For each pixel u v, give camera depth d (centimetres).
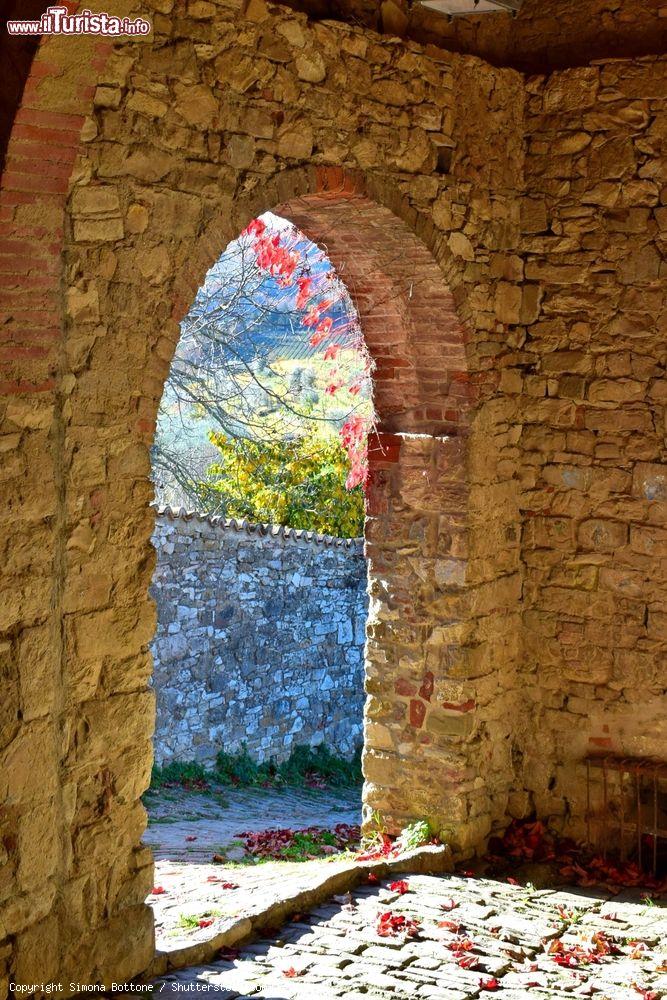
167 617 1005
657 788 634
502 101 632
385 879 602
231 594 1067
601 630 648
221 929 506
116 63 428
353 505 1290
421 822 639
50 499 418
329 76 524
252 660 1091
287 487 1242
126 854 459
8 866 409
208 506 1199
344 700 1198
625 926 552
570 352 648
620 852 640
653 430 629
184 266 462
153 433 458
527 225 653
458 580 627
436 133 588
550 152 645
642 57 621
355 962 495
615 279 634
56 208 399
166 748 1008
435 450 632
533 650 669
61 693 428
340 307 677
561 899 589
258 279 741
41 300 405
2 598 402
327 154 526
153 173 446
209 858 740
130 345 444
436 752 637
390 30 577
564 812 662
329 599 1177
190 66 457
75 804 435
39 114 376
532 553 667
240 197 484
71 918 435
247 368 744
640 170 624
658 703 634
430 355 629
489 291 634
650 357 627
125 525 449
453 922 540
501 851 656
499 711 657
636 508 635
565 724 661
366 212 567
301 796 1062
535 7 657
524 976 488
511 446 659
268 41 491
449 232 600
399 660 649
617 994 475
